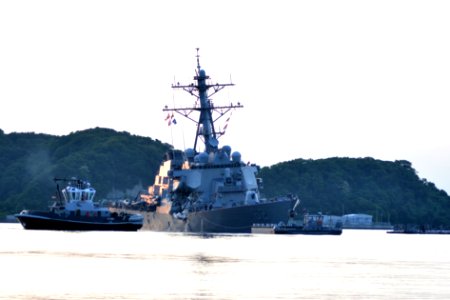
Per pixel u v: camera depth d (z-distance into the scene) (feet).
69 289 619.67
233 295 596.70
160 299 575.79
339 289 629.92
